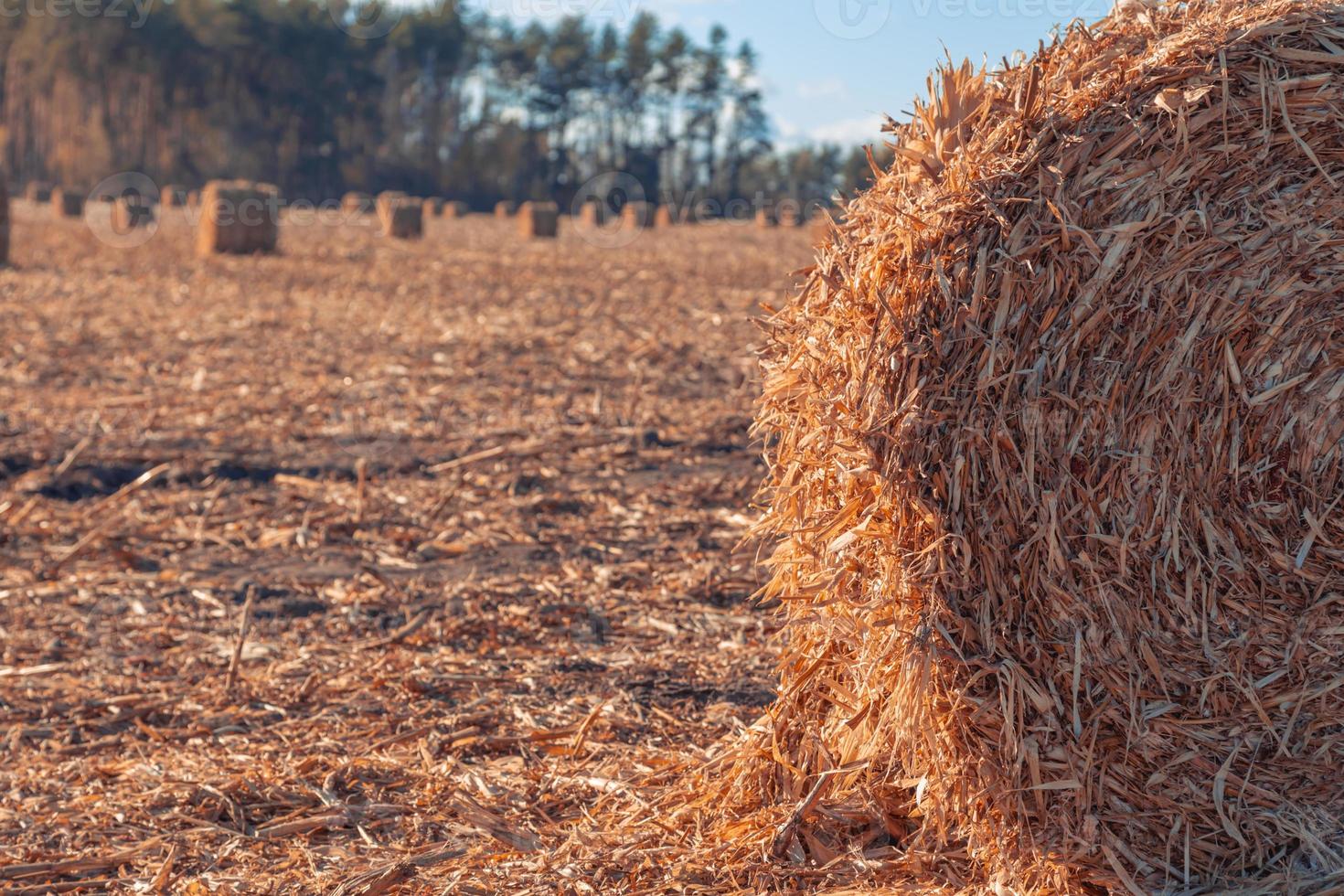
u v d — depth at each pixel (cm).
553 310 1415
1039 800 269
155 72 7400
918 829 299
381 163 8469
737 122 9419
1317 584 263
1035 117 266
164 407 866
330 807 334
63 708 409
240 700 414
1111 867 268
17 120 7575
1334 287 256
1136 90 259
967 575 268
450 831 319
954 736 273
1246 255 256
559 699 409
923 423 265
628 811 322
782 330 311
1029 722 269
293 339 1167
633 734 379
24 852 313
